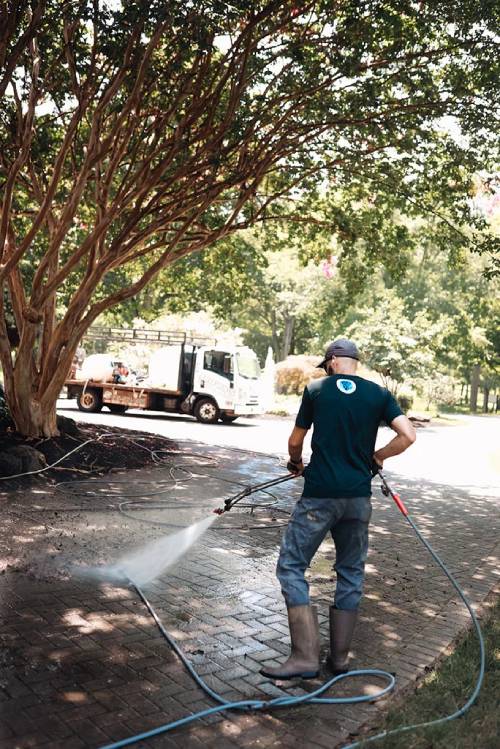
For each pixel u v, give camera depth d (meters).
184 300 18.91
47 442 10.69
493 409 65.19
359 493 3.76
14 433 10.84
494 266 12.34
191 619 4.45
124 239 10.77
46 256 10.20
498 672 3.82
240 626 4.39
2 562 5.39
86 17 7.34
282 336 58.94
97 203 10.68
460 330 45.25
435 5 8.70
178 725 3.06
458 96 10.09
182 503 8.46
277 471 12.06
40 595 4.70
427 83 9.65
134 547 6.18
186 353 22.17
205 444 15.44
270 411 27.50
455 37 9.48
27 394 10.85
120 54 8.16
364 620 4.70
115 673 3.56
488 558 6.88
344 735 3.09
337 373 4.04
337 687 3.60
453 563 6.55
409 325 35.19
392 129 10.77
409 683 3.69
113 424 18.62
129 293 11.35
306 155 12.30
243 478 10.99
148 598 4.83
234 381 21.44
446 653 4.16
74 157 11.42
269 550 6.52
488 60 9.53
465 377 59.66
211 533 7.05
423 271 45.91
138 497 8.59
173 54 9.97
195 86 9.82
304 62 9.65
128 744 2.87
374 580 5.73
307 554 3.81
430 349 36.84
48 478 9.20
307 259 16.36
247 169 11.04
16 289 11.52
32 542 6.06
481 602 5.28
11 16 7.50
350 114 10.30
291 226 15.74
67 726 2.99
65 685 3.37
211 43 8.10
